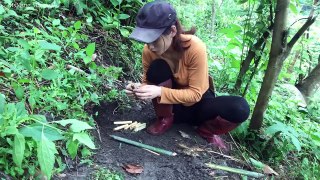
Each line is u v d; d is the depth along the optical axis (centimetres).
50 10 357
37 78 280
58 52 308
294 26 471
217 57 506
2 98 209
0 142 210
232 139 323
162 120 297
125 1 408
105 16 390
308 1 339
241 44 365
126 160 264
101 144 273
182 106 303
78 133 207
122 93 330
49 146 189
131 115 314
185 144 295
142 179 252
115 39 383
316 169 321
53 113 265
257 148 325
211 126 297
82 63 330
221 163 286
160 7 243
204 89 277
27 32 298
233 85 383
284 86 425
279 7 292
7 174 205
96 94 310
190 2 763
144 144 283
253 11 345
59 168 229
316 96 451
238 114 279
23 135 191
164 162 271
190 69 271
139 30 243
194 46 264
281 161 326
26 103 258
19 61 249
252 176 283
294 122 365
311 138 352
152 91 266
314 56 482
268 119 354
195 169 272
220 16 687
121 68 344
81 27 366
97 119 298
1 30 296
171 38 253
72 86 294
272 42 303
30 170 212
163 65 275
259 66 389
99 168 248
